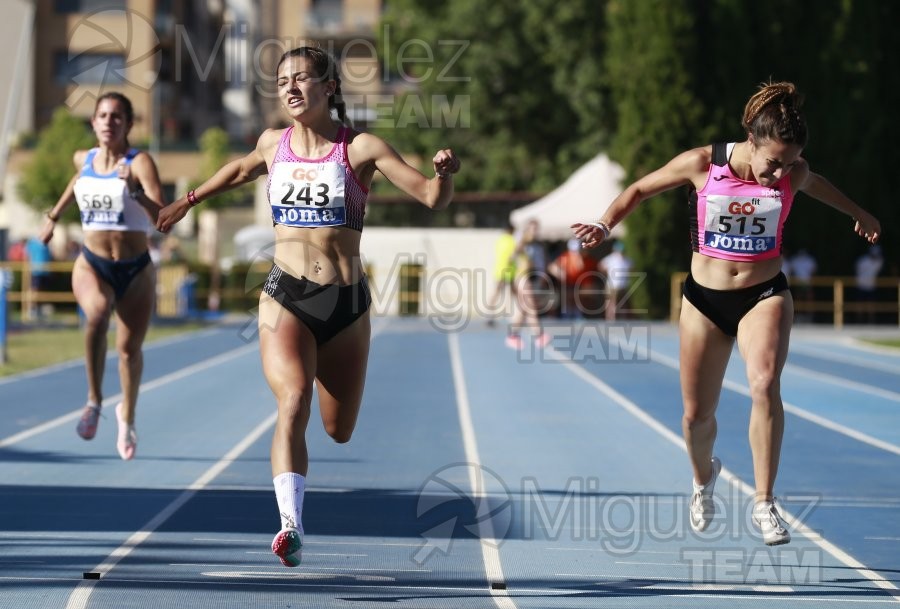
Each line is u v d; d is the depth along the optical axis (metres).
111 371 52.72
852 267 105.94
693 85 101.88
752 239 18.38
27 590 17.20
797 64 106.19
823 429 38.94
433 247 108.31
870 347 76.94
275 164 17.36
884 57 108.62
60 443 32.88
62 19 150.00
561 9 131.25
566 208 101.44
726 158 18.27
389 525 22.58
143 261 26.11
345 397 18.08
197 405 42.62
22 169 137.88
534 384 51.03
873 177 106.88
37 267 86.38
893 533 22.81
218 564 19.03
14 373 51.38
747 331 18.45
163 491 25.69
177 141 153.88
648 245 99.75
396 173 16.77
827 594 18.12
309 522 22.70
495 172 137.62
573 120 138.38
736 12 102.81
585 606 17.19
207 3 177.75
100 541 20.59
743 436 36.41
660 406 43.84
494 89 138.12
